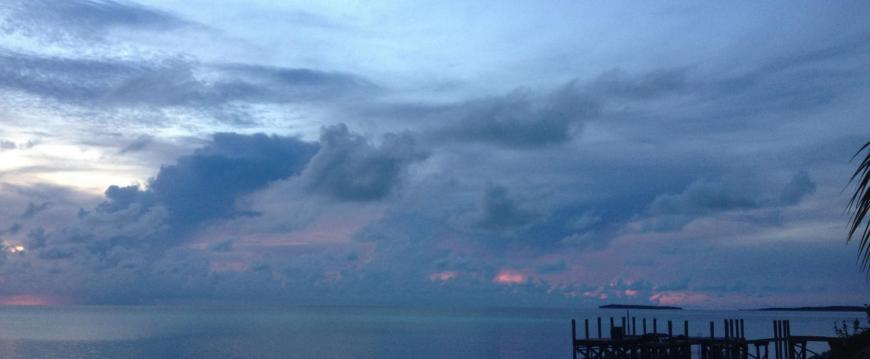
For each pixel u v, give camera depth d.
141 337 153.62
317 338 155.38
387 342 143.62
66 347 123.94
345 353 115.62
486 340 152.50
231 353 114.31
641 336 57.34
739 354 63.38
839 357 24.12
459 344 137.88
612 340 56.06
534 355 113.62
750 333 184.12
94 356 108.44
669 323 59.25
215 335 163.88
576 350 57.53
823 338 58.69
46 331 176.88
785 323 60.84
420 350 123.31
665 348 58.06
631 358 56.41
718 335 179.38
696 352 92.44
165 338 150.00
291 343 138.12
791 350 59.91
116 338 149.25
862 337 23.86
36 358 105.12
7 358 105.25
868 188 10.06
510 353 117.38
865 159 10.07
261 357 107.50
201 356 108.62
